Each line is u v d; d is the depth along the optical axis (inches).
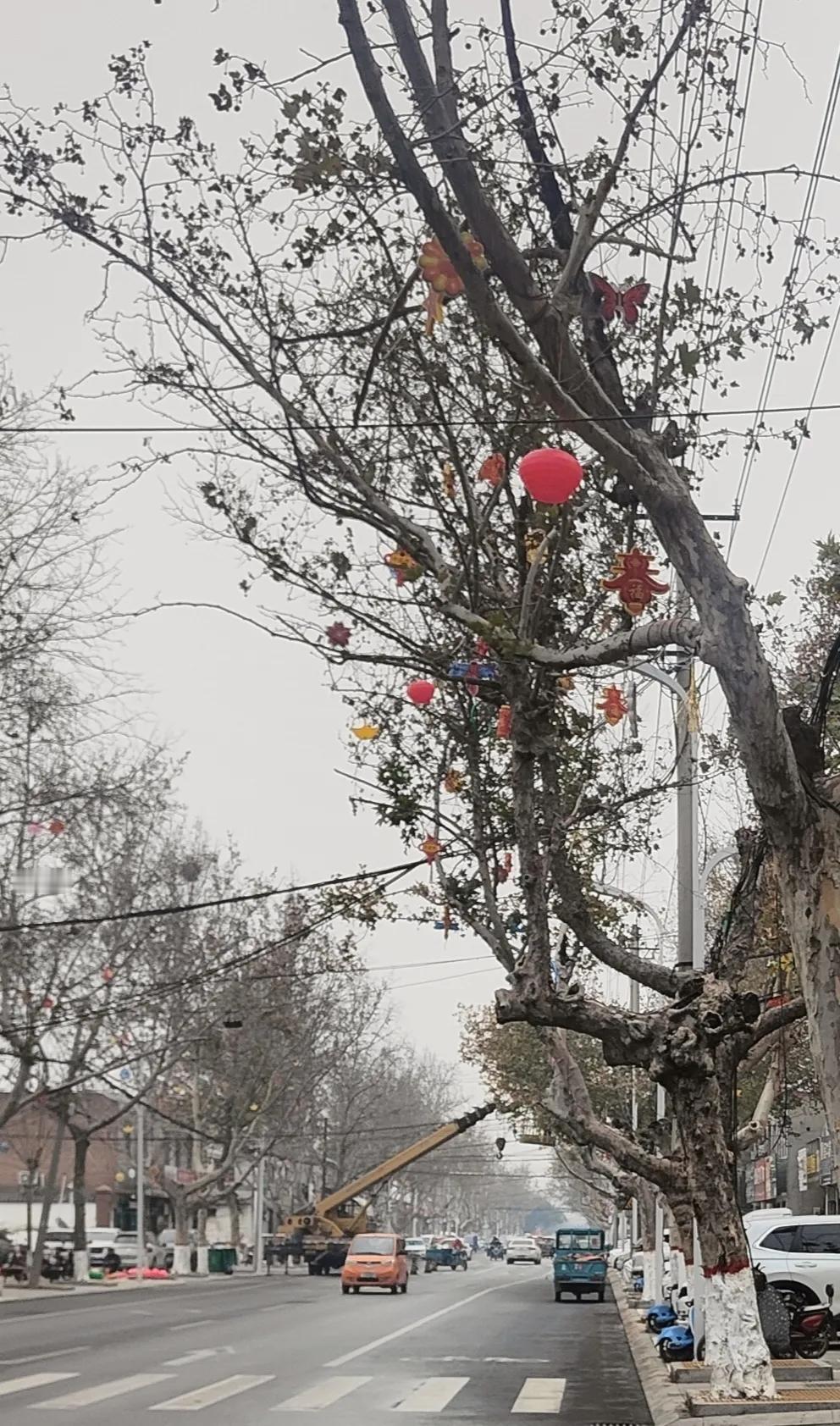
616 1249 3255.4
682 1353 847.1
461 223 523.5
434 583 664.4
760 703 429.4
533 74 466.3
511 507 667.4
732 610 439.8
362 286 590.9
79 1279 2133.4
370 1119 3528.5
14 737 1301.7
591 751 846.5
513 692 657.0
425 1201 5762.8
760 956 738.2
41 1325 1240.8
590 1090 1737.2
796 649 900.6
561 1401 757.3
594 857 872.9
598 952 722.2
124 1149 3540.8
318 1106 3129.9
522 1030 1721.2
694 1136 673.0
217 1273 2687.0
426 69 446.3
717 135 467.5
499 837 864.3
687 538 449.1
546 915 676.7
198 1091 2425.0
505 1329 1263.5
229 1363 935.7
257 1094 2429.9
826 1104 408.8
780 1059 874.8
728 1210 668.7
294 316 567.2
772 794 425.7
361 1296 1811.0
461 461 615.8
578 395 467.8
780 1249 1114.1
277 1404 735.7
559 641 674.2
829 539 927.7
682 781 828.0
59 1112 1961.1
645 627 508.7
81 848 1648.6
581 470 387.5
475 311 454.3
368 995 3395.7
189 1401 744.3
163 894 1975.9
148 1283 2129.7
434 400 601.3
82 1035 1811.0
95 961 1632.6
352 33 428.8
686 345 494.3
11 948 1405.0
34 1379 836.6
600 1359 994.7
